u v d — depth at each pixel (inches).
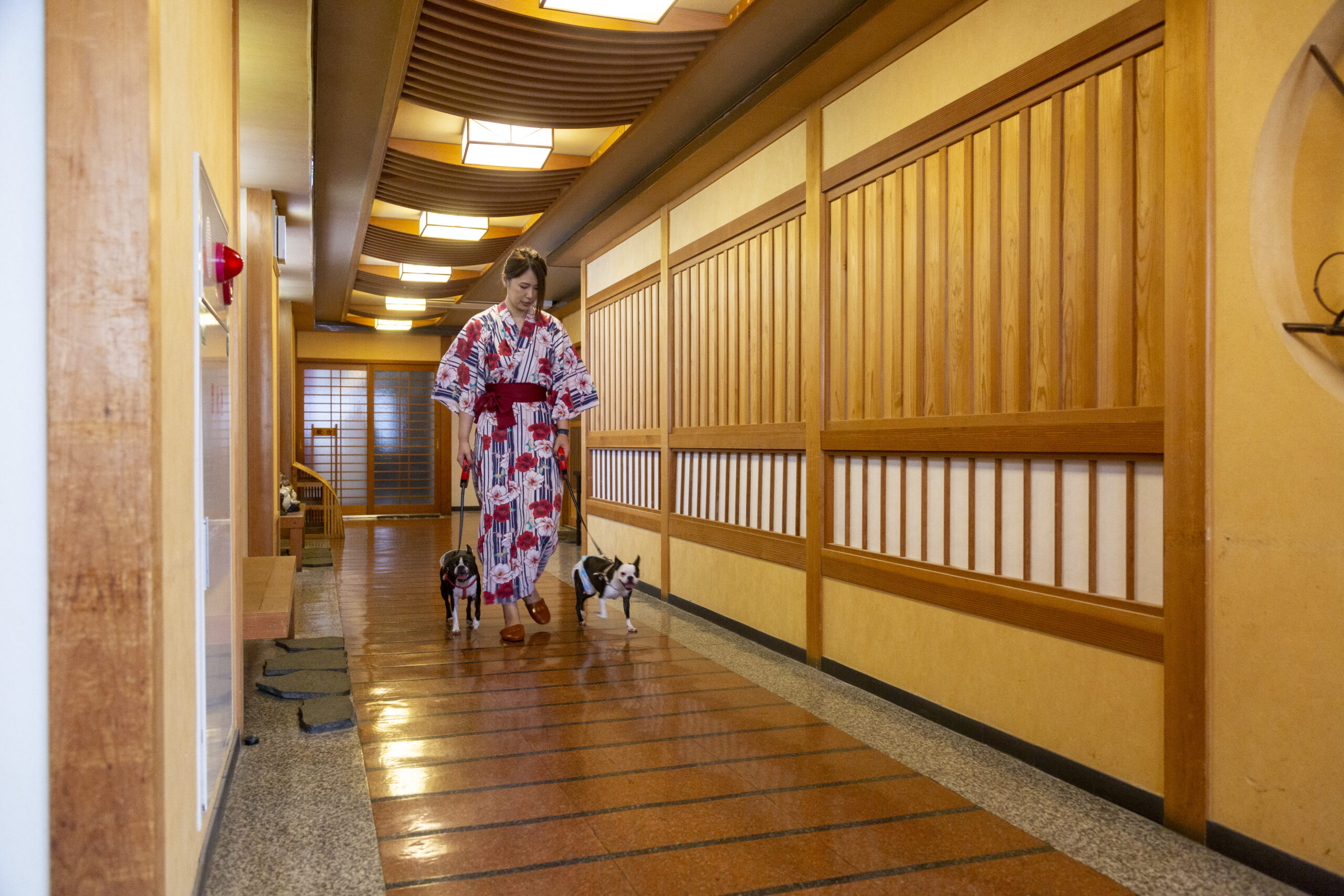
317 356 509.0
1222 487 78.5
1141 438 87.6
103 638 40.8
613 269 263.1
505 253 310.3
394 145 217.2
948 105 116.9
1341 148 70.9
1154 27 86.6
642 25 144.3
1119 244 92.0
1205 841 79.4
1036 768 100.1
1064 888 70.9
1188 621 81.0
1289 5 72.6
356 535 389.1
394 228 295.1
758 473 174.7
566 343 169.6
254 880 70.2
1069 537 98.9
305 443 507.5
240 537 114.6
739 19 137.1
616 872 72.7
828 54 131.1
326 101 166.1
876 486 135.8
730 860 75.3
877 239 133.5
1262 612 74.9
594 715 117.7
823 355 147.3
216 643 73.4
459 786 92.0
